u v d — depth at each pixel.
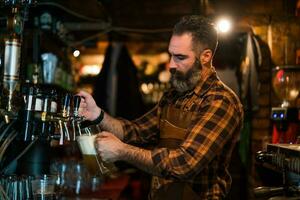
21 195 2.23
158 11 4.31
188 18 2.08
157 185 2.13
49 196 2.28
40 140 2.39
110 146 1.91
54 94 2.18
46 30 3.24
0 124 2.28
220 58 3.74
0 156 2.30
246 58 3.53
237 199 3.40
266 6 3.59
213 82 2.09
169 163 1.86
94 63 5.98
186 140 1.92
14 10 2.14
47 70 3.21
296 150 1.69
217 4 3.73
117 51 4.60
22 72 2.72
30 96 2.15
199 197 2.02
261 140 3.45
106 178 4.12
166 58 6.07
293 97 2.84
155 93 5.82
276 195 1.95
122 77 4.59
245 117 3.45
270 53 3.43
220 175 2.08
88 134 2.14
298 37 3.26
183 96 2.15
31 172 2.46
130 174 5.11
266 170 2.35
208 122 1.93
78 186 3.44
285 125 2.61
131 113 4.57
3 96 2.01
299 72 2.83
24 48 2.81
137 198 5.04
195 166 1.86
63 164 3.32
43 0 3.12
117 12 4.30
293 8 3.34
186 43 2.02
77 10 3.64
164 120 2.19
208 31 2.06
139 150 1.91
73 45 4.20
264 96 3.52
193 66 2.05
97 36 4.41
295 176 1.89
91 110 2.27
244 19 3.64
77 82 4.94
